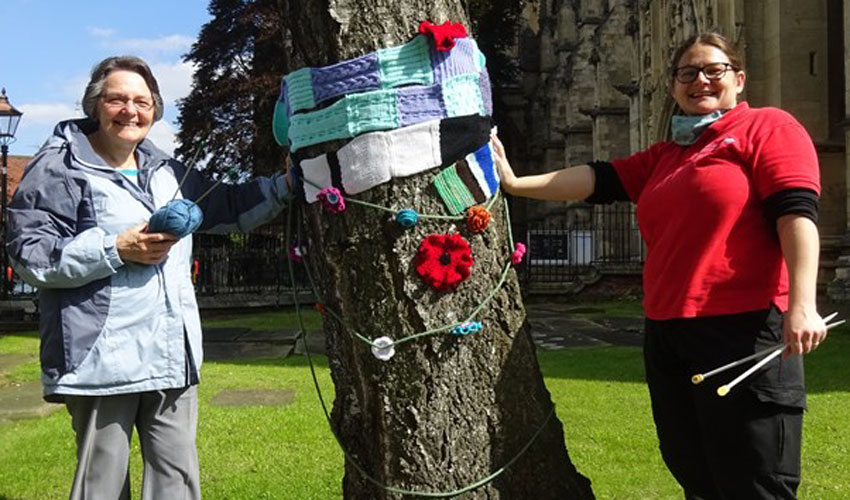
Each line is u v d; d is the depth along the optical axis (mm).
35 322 16750
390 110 2521
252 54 31969
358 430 2756
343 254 2637
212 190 3324
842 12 16562
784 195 2484
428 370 2598
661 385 2887
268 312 19266
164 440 3041
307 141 2621
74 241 2801
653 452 4934
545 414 2844
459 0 2758
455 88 2584
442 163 2566
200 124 29703
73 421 3025
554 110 37875
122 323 2906
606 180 3156
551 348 10516
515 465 2738
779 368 2533
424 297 2584
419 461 2598
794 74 15773
